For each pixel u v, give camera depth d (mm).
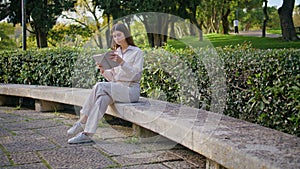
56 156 3449
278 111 3355
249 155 2285
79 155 3482
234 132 2881
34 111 6043
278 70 3320
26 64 7086
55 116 5535
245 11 38312
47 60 6633
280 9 16453
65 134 4316
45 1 17141
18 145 3842
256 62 3609
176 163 3270
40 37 18359
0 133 4406
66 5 17266
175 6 17422
